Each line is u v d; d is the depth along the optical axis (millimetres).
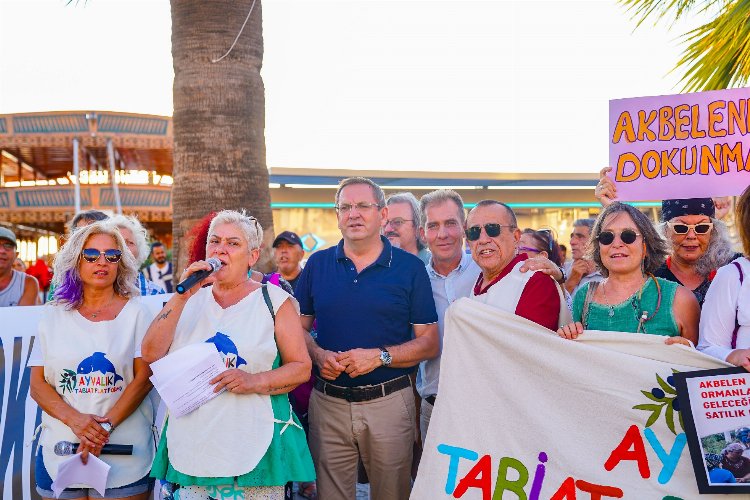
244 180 5422
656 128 4324
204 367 3229
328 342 4031
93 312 3691
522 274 3734
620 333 3363
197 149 5359
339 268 4098
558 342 3447
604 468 3326
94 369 3549
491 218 3826
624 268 3443
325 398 4043
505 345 3533
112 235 3703
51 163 24375
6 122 20531
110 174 22188
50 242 26703
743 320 3213
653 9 6473
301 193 16016
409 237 5648
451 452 3537
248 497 3285
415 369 4523
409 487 4090
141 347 3410
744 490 3090
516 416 3484
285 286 4223
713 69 6254
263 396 3352
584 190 16938
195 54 5348
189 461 3191
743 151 4160
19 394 4680
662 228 4426
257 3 5531
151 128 21328
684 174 4281
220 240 3457
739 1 5809
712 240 4398
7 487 4527
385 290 3994
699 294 4379
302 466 3377
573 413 3408
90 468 3449
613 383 3355
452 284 4633
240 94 5410
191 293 3357
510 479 3453
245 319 3420
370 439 3973
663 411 3281
